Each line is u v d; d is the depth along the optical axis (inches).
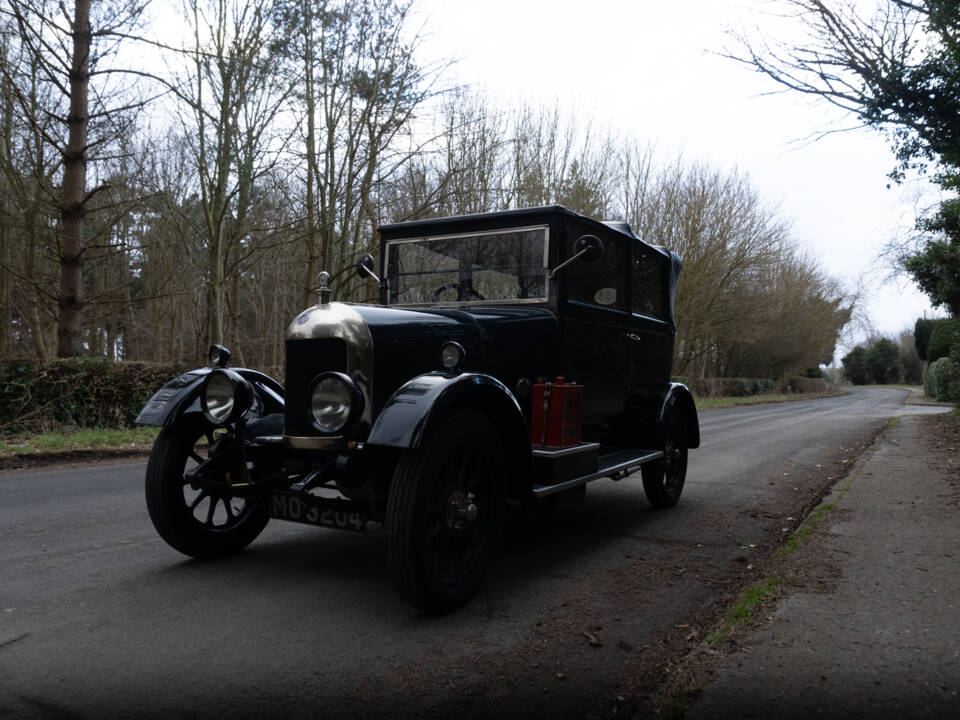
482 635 107.3
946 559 136.6
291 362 130.3
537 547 164.9
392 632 108.3
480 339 143.8
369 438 109.7
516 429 129.3
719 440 434.3
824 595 117.1
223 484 133.2
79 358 379.6
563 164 666.8
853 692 83.1
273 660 97.1
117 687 88.4
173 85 391.2
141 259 815.1
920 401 1152.2
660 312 222.7
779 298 1306.6
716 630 106.0
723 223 973.8
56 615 114.2
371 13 428.8
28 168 466.9
